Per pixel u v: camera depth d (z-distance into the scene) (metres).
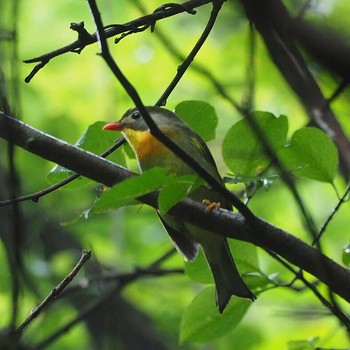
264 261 15.74
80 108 18.56
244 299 9.16
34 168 17.56
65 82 18.67
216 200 9.43
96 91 18.55
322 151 8.53
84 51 18.59
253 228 7.29
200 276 9.27
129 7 17.92
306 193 17.72
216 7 7.96
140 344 15.52
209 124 8.98
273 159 7.89
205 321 9.23
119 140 8.66
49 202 16.92
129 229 17.92
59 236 16.61
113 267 17.14
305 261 7.48
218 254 9.16
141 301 17.36
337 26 6.00
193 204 7.83
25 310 15.20
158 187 6.45
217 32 17.30
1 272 14.55
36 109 18.53
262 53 15.62
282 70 7.56
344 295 7.51
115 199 6.42
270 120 8.53
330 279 7.48
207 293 9.21
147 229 17.94
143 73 18.45
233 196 6.82
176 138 9.96
